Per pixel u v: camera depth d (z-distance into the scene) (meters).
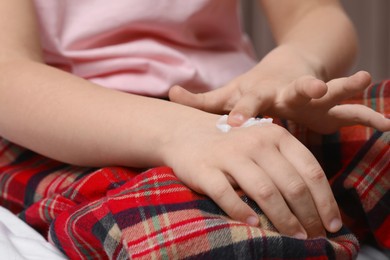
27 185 0.71
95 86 0.69
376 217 0.67
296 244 0.56
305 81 0.65
